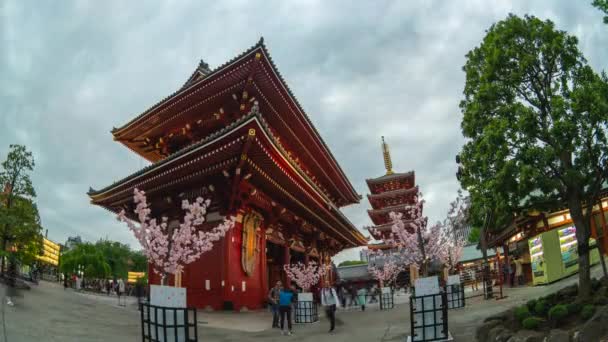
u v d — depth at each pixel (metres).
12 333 12.77
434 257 34.84
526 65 11.52
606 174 11.07
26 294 23.67
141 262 121.88
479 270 58.12
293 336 18.72
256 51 31.78
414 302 13.58
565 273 24.14
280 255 46.56
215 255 30.16
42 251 39.50
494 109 12.22
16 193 32.09
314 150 49.97
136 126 40.47
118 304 31.30
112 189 34.88
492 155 11.31
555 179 11.34
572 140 10.67
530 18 12.27
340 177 60.12
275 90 36.44
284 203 38.28
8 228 31.36
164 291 11.35
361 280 83.88
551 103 11.03
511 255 36.59
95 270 81.00
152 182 32.19
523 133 10.93
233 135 26.48
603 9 10.69
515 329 11.39
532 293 22.38
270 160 29.45
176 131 40.62
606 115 10.08
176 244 19.16
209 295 29.48
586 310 9.98
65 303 23.84
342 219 49.78
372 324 22.06
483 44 13.18
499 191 11.04
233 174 29.52
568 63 11.59
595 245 11.85
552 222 27.83
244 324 23.52
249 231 32.88
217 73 33.88
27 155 32.94
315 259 54.06
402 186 87.06
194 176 30.53
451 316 20.23
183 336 11.12
